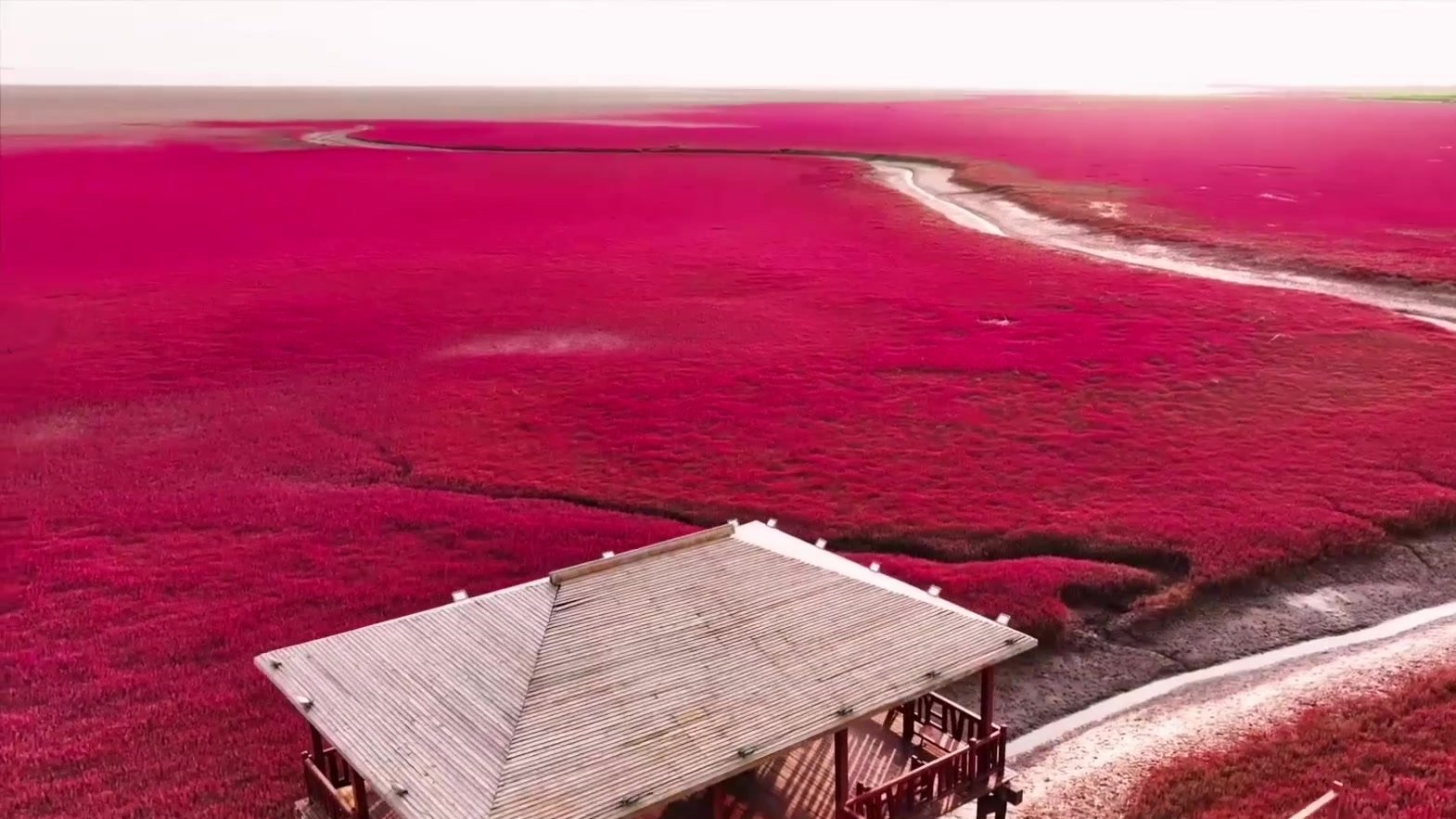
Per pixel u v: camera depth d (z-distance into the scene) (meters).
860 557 26.39
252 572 26.22
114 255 65.06
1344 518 27.11
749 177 96.69
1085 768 18.55
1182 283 53.94
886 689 13.72
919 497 29.58
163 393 40.25
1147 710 20.45
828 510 28.95
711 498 30.00
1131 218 69.81
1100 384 38.69
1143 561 25.98
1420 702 19.61
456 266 61.75
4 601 24.94
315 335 47.75
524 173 100.94
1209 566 25.09
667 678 13.12
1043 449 32.81
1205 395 37.06
